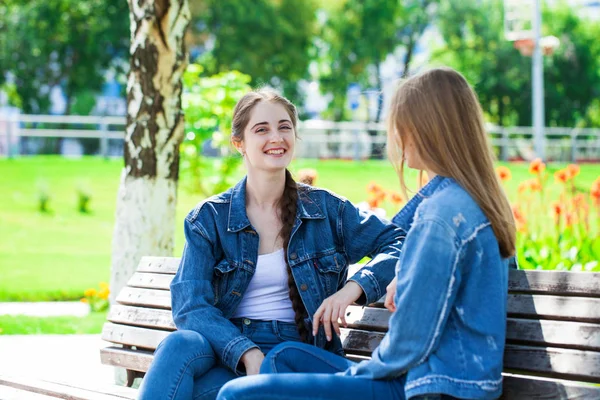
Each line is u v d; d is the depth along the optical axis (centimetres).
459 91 270
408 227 281
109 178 1816
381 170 2011
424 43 4212
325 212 343
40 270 1084
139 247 580
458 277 254
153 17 564
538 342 281
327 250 338
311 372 294
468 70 3925
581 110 4309
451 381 249
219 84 973
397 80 284
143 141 578
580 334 273
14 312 833
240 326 336
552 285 288
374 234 341
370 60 3928
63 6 3170
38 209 1521
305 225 339
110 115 3450
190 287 330
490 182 267
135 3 569
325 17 4031
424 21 4044
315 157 2592
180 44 577
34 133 2359
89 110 3334
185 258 338
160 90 575
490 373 251
